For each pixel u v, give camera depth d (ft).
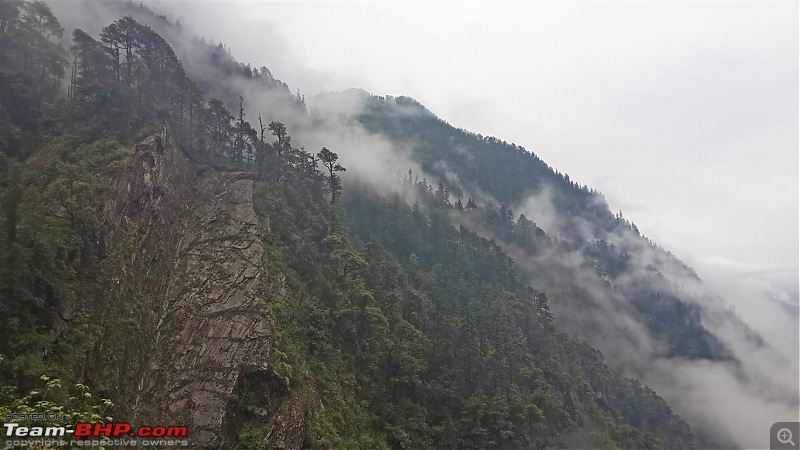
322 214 265.75
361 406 173.58
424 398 196.34
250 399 149.89
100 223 167.63
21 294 128.06
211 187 235.40
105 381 139.74
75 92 224.53
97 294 154.51
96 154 192.03
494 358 249.75
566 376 297.94
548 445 215.31
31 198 160.35
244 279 185.88
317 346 176.65
